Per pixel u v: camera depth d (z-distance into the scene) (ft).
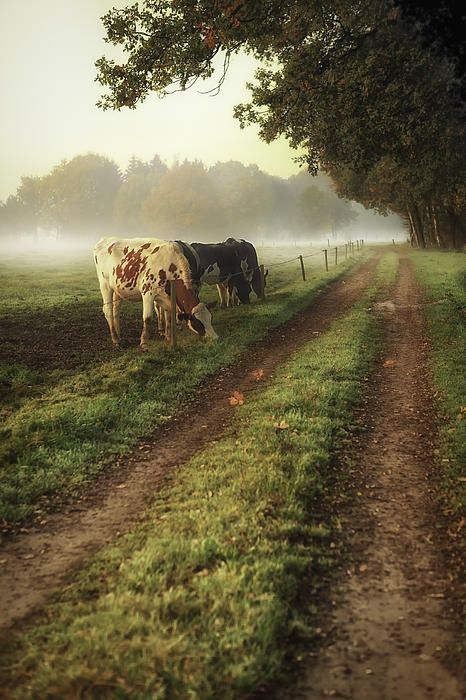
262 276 78.74
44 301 81.25
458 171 107.24
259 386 38.55
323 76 61.72
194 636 13.67
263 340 53.72
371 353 46.96
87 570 17.52
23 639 14.20
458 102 57.21
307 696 12.55
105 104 54.03
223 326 58.70
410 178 124.47
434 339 51.49
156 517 20.79
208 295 86.12
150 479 24.71
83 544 19.47
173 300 48.49
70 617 14.92
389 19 55.77
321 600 15.98
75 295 89.61
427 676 13.14
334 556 18.24
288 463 24.43
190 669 12.62
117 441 29.07
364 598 16.11
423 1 38.24
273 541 18.26
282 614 14.83
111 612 14.57
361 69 59.21
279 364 44.39
